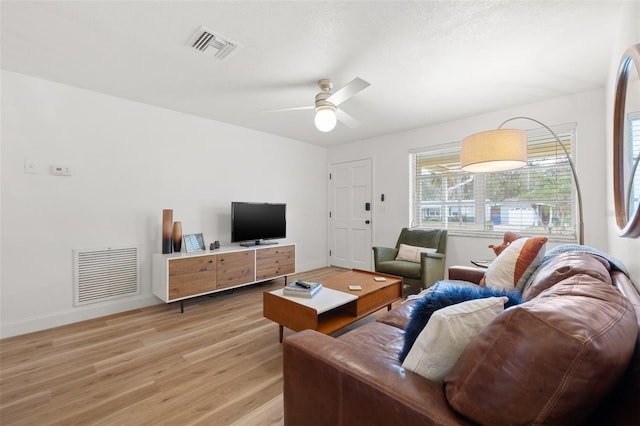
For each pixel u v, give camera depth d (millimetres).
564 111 3064
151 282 3303
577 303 745
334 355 1029
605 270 1244
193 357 2123
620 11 1744
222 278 3377
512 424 650
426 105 3309
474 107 3371
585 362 587
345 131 4406
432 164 4152
